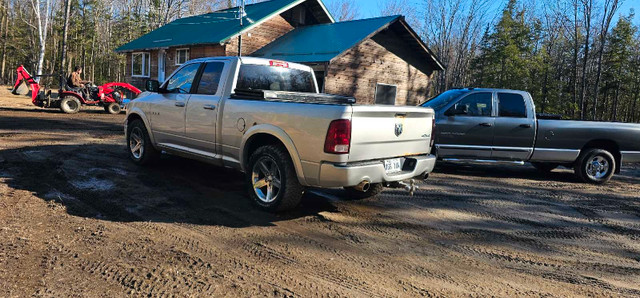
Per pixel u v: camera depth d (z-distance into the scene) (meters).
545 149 7.93
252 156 4.87
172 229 4.16
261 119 4.71
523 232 4.74
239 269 3.35
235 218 4.59
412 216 5.09
